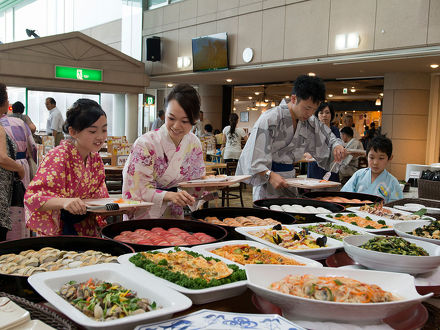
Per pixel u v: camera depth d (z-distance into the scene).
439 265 1.18
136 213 1.91
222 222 1.80
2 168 2.68
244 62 10.88
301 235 1.50
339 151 2.78
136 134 13.91
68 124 1.74
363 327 0.87
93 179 1.90
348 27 8.71
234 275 1.04
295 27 9.70
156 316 0.80
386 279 1.04
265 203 2.21
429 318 0.99
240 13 10.91
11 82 11.38
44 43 11.74
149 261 1.12
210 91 14.90
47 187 1.68
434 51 7.48
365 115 18.84
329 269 1.06
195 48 11.95
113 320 0.77
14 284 0.98
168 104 1.88
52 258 1.24
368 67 9.35
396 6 7.96
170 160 2.04
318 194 2.53
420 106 9.74
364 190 2.87
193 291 0.94
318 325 0.88
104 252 1.32
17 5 19.88
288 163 2.72
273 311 0.95
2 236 2.78
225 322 0.81
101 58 12.75
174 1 12.95
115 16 15.17
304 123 2.68
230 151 8.56
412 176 3.86
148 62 13.84
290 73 11.09
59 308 0.81
